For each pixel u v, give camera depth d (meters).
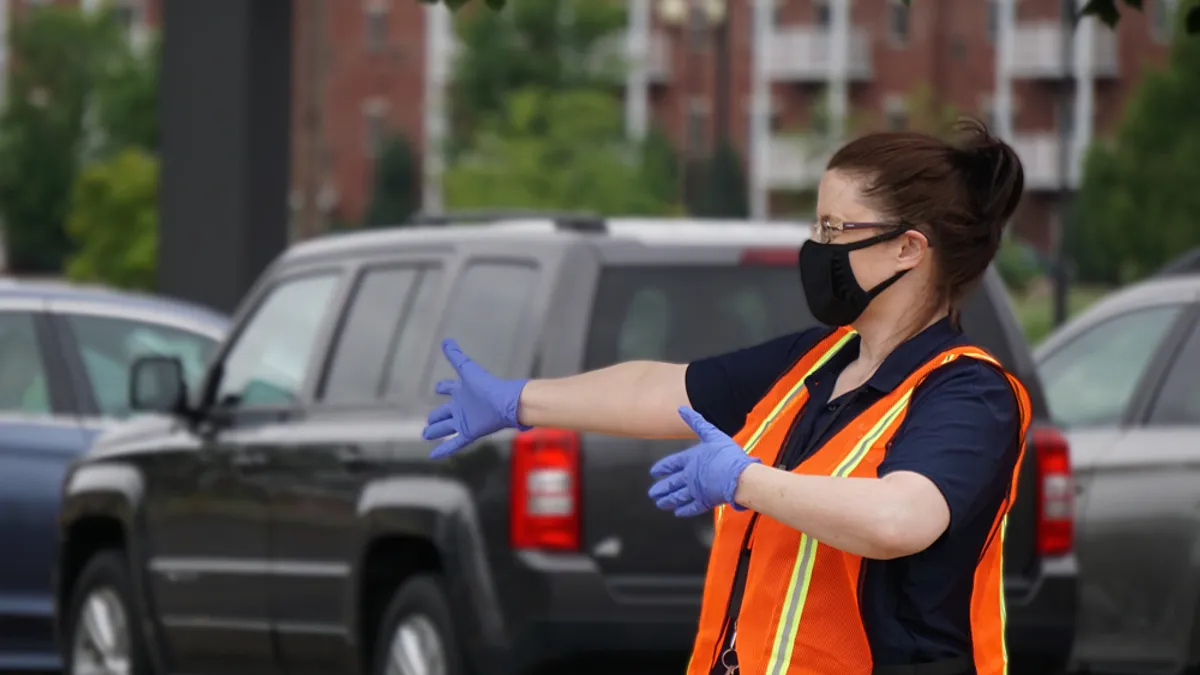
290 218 30.11
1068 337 20.72
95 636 20.31
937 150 7.39
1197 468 18.44
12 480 21.61
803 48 187.25
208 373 19.03
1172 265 20.75
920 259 7.34
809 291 7.47
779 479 6.89
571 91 169.38
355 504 16.38
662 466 7.20
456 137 180.38
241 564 18.00
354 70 194.62
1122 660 19.17
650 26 192.88
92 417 22.08
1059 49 179.62
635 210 153.00
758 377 7.88
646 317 15.39
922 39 184.25
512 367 15.35
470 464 15.27
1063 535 15.80
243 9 29.41
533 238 15.84
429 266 16.75
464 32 181.12
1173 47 111.19
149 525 19.41
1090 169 114.88
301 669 17.45
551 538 14.80
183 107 29.72
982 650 7.17
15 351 22.03
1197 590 18.33
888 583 7.11
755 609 7.27
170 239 29.72
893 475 6.91
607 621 14.74
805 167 143.88
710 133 193.50
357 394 17.00
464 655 15.17
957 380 7.15
